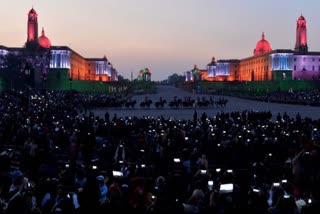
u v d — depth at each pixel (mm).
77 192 13117
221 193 12680
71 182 14023
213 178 16594
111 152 23359
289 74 177750
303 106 106125
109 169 17594
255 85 179625
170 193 12898
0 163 15227
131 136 29906
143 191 12195
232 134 32219
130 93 166625
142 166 17844
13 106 59156
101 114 78000
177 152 23453
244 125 41125
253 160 24703
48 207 12102
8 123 34344
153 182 15039
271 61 180625
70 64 169375
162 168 19688
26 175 16578
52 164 18859
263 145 25562
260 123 45906
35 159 19438
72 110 66438
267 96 130625
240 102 124750
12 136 28953
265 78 189000
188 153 22109
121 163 19188
